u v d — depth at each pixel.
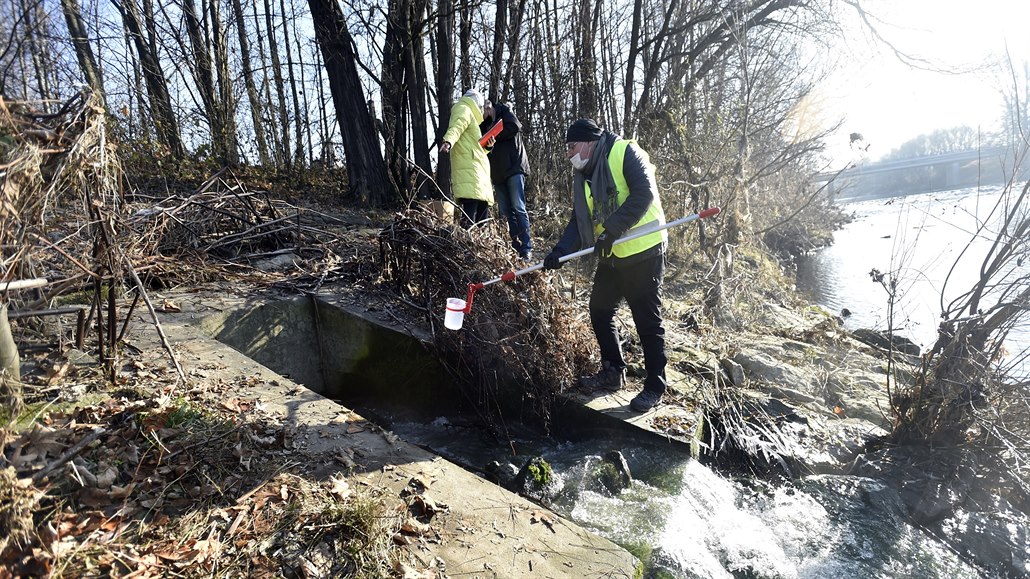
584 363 4.14
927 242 12.10
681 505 3.15
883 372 5.34
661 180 8.95
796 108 10.65
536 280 3.95
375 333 4.18
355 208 9.44
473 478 2.62
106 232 2.69
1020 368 3.88
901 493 3.59
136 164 7.99
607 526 2.92
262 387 3.08
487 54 11.20
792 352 5.57
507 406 4.04
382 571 1.97
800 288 10.51
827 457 3.93
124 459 2.29
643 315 3.70
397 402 4.25
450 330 3.88
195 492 2.20
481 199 5.57
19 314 2.33
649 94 11.48
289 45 13.48
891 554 3.06
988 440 3.80
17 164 1.96
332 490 2.29
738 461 3.82
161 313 3.80
